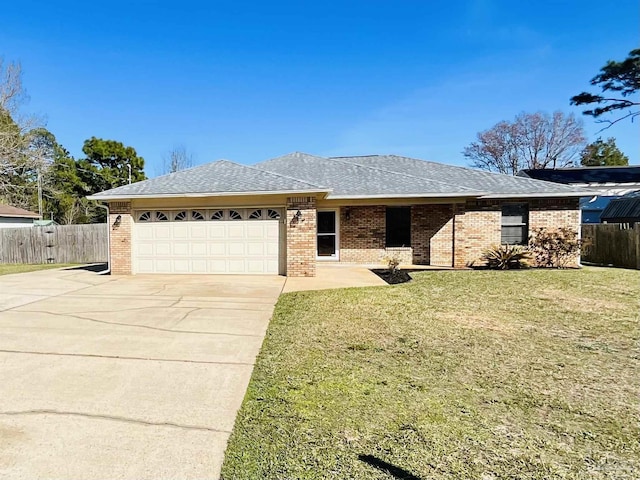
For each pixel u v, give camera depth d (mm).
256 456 2625
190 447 2738
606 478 2365
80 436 2883
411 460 2555
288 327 5969
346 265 14492
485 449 2676
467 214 14164
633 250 13367
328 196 12906
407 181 14578
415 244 14617
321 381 3887
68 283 10445
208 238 12023
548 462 2525
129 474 2441
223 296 8523
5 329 5863
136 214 12227
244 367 4309
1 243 18797
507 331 5672
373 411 3240
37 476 2422
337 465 2508
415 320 6340
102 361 4492
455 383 3822
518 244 14312
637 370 4156
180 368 4281
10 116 25578
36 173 30141
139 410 3299
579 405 3344
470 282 10273
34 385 3809
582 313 6770
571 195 13727
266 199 11781
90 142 36781
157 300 8086
